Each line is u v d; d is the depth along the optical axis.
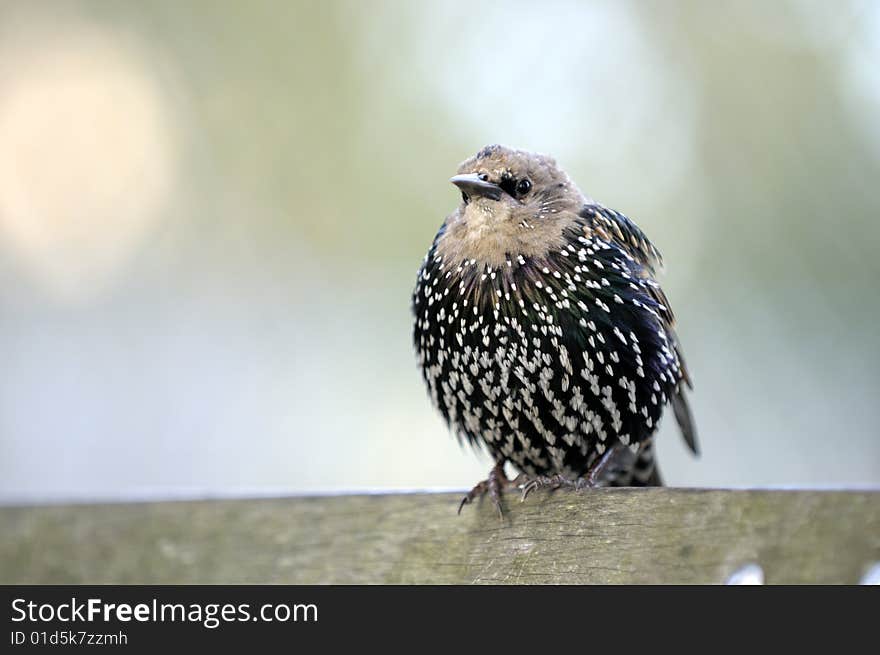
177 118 14.69
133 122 14.87
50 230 14.66
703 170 13.18
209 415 14.12
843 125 12.91
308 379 14.05
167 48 14.77
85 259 14.69
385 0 14.38
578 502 5.29
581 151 13.27
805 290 12.78
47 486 13.73
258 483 13.66
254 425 13.97
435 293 7.03
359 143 14.15
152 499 5.54
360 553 5.48
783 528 4.79
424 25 14.26
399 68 14.17
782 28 13.27
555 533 5.30
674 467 13.00
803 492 4.80
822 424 12.61
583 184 13.10
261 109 14.50
